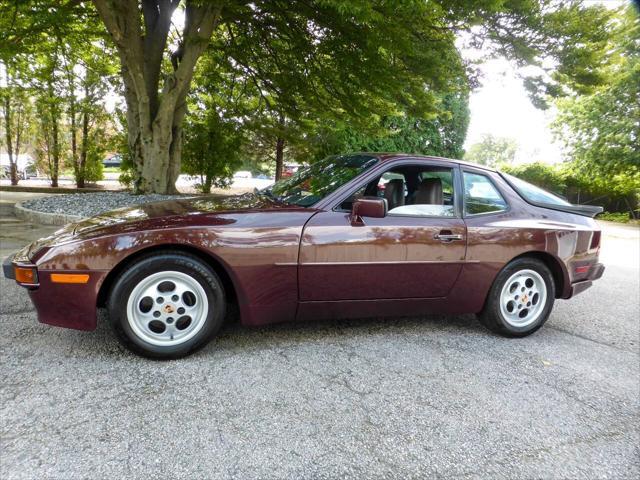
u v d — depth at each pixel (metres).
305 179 3.58
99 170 18.30
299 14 9.23
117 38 9.20
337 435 2.07
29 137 17.97
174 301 2.70
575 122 18.23
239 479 1.73
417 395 2.49
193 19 10.04
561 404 2.50
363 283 3.04
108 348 2.82
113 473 1.72
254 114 15.64
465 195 3.39
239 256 2.73
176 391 2.37
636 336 3.77
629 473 1.93
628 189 17.38
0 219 8.27
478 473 1.87
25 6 8.12
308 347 3.06
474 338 3.44
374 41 8.05
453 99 18.06
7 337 2.90
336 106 12.95
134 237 2.59
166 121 10.60
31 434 1.93
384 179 3.43
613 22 8.79
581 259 3.64
